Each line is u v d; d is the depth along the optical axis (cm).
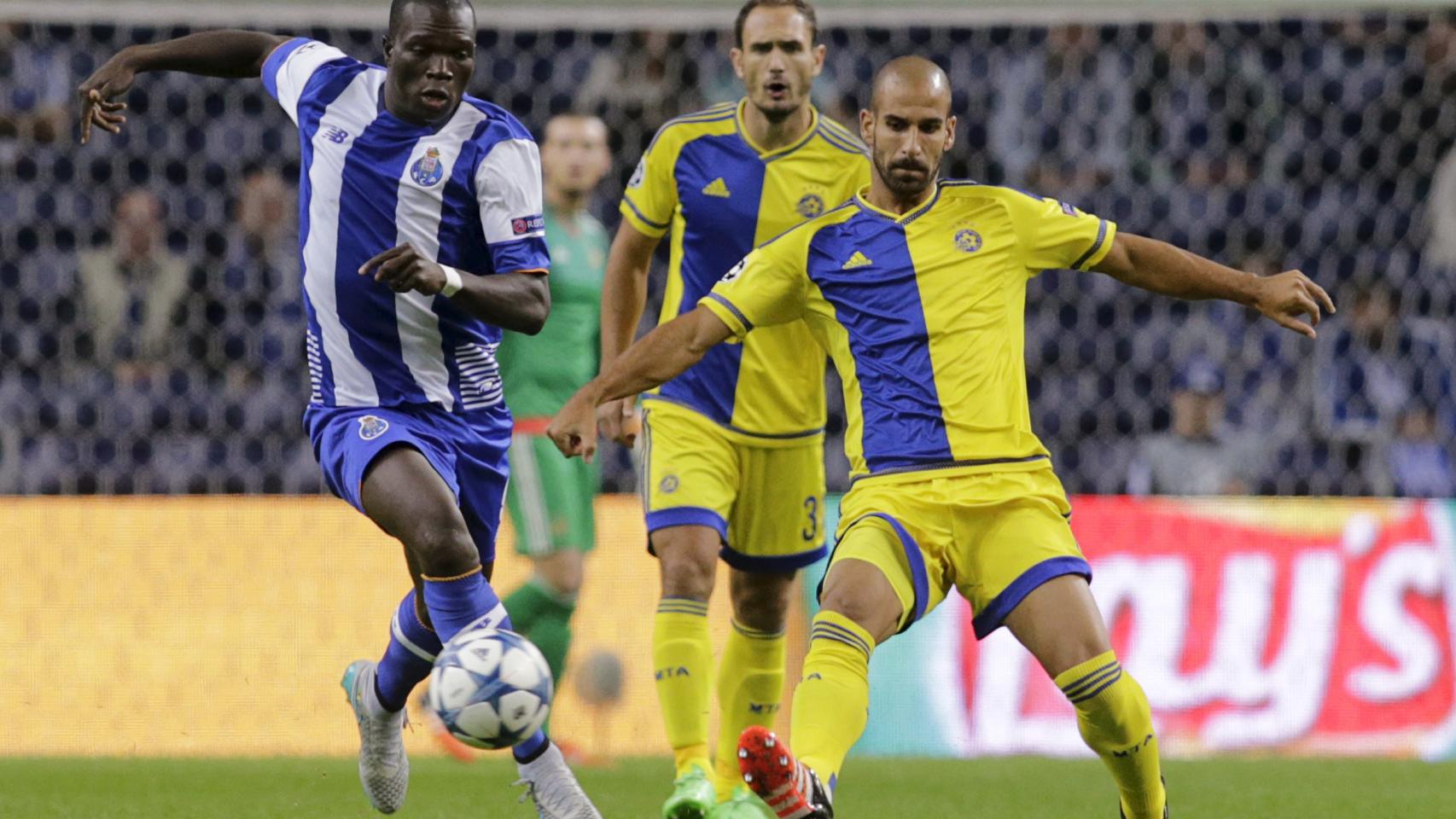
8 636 2695
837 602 1336
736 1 2880
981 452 1396
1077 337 3650
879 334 1434
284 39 1589
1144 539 2780
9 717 2680
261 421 3594
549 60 3819
